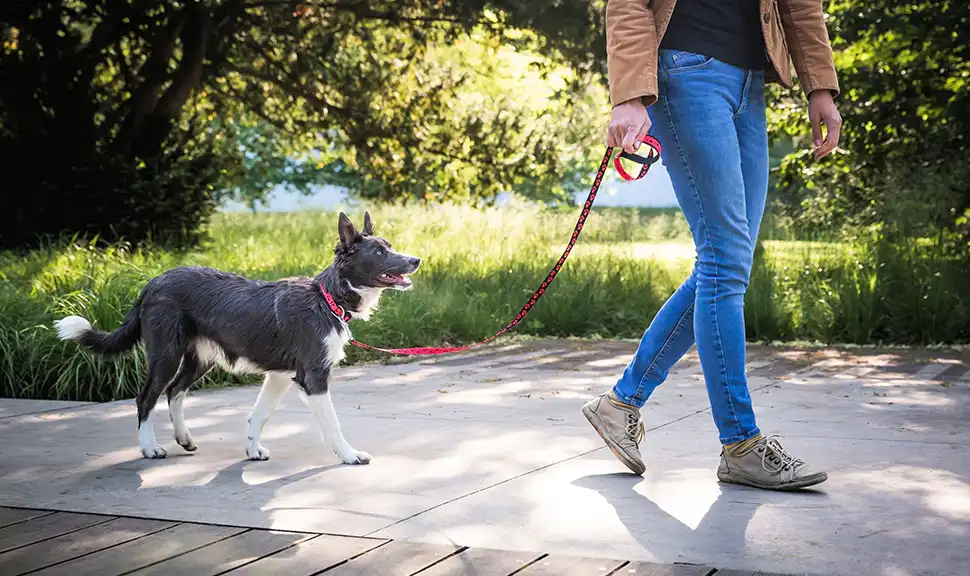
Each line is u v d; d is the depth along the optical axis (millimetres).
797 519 3619
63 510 3916
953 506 3750
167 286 5039
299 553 3322
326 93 19375
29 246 14961
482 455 4824
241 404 6523
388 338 9383
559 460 4680
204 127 19859
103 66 19344
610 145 4062
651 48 3984
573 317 10906
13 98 15992
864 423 5473
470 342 10039
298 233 18844
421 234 17047
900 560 3150
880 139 11977
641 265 12617
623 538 3428
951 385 6875
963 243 10797
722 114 4027
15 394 7145
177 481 4398
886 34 12016
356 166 22484
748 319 10016
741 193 4066
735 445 4090
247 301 4914
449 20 17250
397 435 5375
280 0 17391
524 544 3381
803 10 4246
